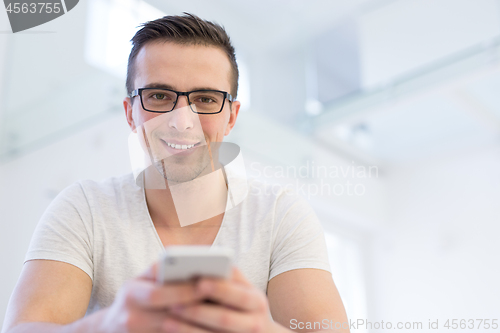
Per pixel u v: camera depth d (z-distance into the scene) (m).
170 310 0.50
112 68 3.27
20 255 2.81
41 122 3.04
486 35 3.29
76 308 0.80
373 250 4.86
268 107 4.18
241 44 4.27
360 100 3.90
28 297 0.76
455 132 4.53
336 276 4.43
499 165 4.34
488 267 4.18
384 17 3.81
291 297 0.84
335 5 4.05
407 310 4.50
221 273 0.49
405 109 4.07
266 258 0.91
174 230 0.92
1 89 3.12
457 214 4.49
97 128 2.80
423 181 4.75
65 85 3.10
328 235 4.43
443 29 3.50
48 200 2.81
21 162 3.05
